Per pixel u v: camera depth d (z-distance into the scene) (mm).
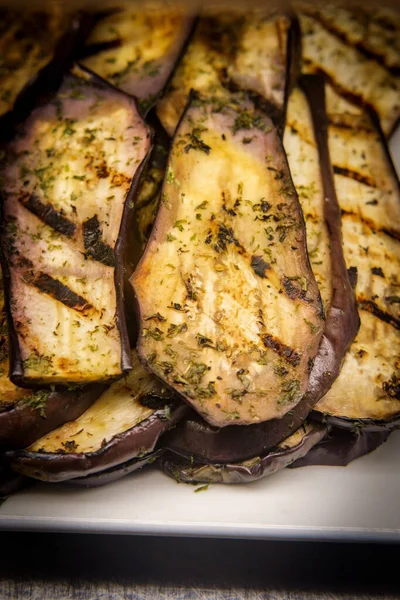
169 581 353
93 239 375
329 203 413
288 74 433
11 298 367
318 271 394
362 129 463
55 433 362
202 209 375
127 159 391
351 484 374
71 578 352
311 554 366
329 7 507
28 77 410
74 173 390
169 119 416
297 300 366
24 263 373
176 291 360
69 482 364
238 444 361
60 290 368
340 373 384
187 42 431
